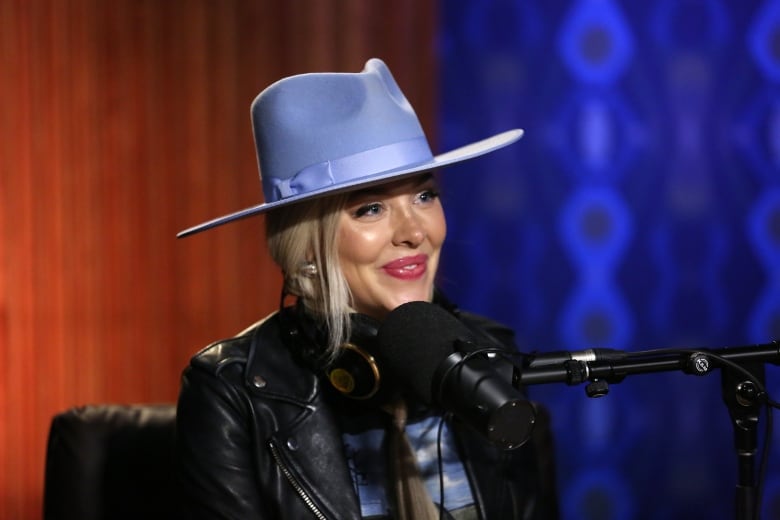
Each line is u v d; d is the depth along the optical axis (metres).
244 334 5.53
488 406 3.53
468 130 11.98
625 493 12.49
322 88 5.09
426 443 5.35
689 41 11.95
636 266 12.21
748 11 11.91
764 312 12.23
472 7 11.88
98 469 6.22
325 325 5.22
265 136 5.22
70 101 11.12
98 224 11.30
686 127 12.05
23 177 11.11
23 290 11.23
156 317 11.48
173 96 11.27
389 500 5.20
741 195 12.12
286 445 5.12
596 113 12.02
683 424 12.46
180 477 5.20
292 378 5.30
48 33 11.03
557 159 12.07
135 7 11.15
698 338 12.28
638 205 12.14
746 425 4.13
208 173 11.38
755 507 4.15
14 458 11.34
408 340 4.09
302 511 5.06
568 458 12.50
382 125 5.08
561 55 11.94
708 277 12.22
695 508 12.48
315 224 5.11
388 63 11.48
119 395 11.49
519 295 12.22
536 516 5.61
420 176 5.14
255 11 11.30
